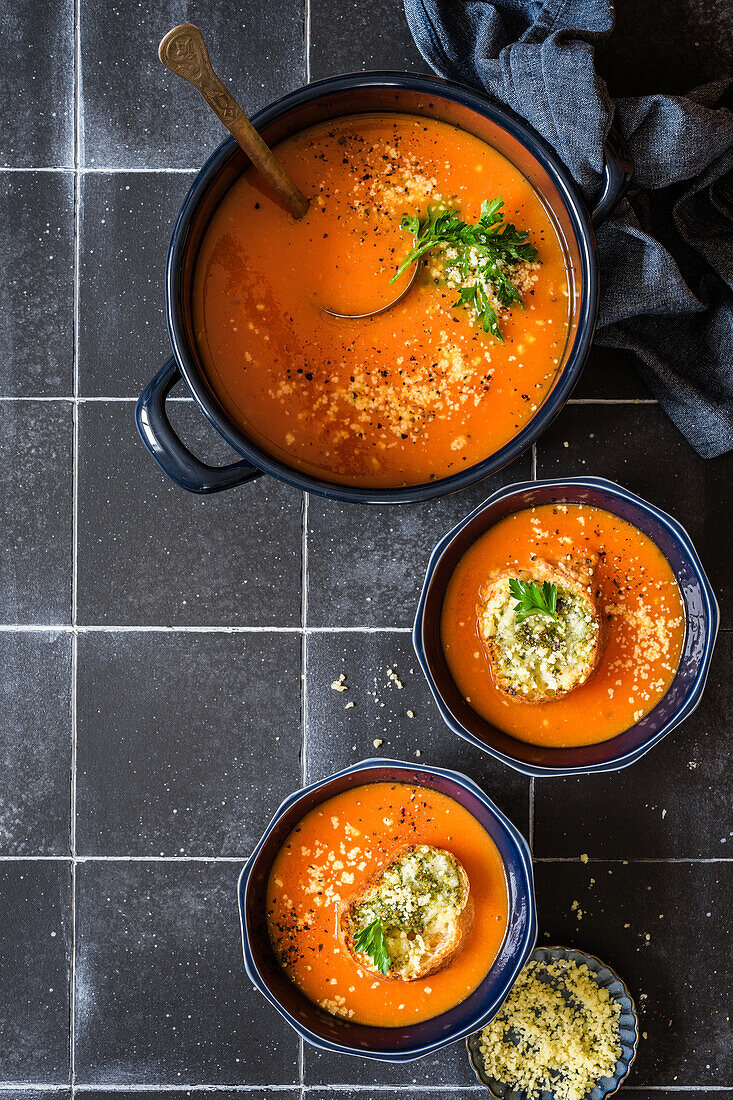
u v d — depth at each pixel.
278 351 0.68
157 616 0.76
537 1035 0.74
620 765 0.70
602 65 0.74
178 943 0.76
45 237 0.76
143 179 0.75
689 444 0.75
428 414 0.68
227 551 0.76
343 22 0.75
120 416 0.76
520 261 0.68
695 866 0.76
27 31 0.75
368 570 0.76
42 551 0.76
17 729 0.76
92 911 0.76
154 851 0.76
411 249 0.68
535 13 0.71
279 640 0.76
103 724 0.76
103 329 0.76
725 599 0.75
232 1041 0.76
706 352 0.73
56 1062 0.76
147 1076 0.76
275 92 0.75
